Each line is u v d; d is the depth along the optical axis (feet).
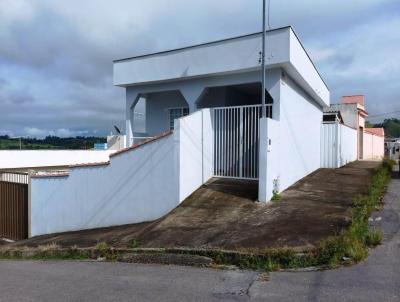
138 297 14.92
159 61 39.68
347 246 18.40
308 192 33.53
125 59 42.50
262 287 15.44
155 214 31.04
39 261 23.66
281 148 33.53
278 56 31.63
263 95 29.32
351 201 29.58
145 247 22.79
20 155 43.55
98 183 34.06
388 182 42.16
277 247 19.66
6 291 16.62
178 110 45.88
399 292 14.19
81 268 20.35
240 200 29.68
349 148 70.49
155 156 31.04
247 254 19.03
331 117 71.72
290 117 37.01
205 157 34.06
